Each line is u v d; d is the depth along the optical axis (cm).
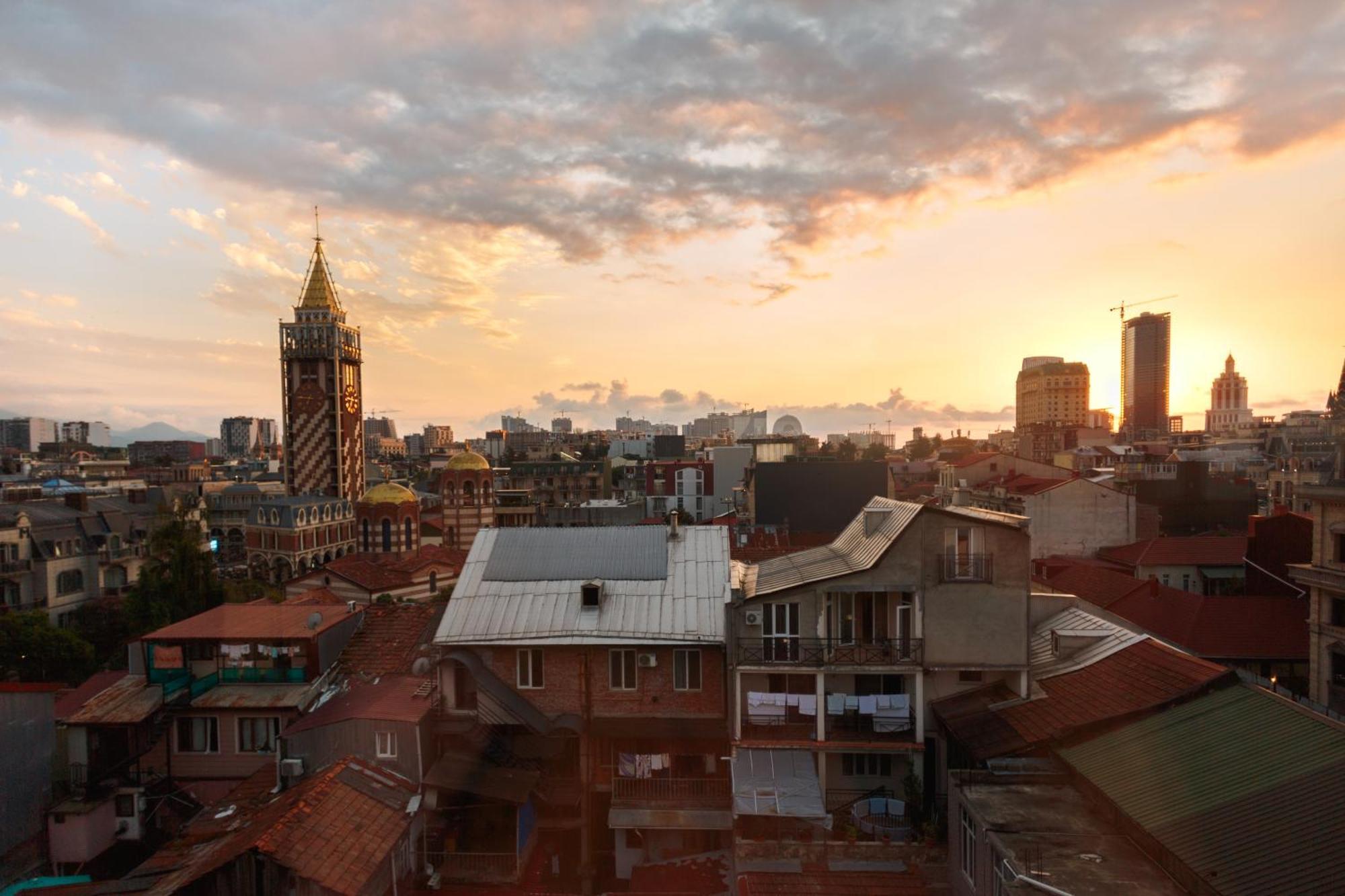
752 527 8306
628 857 2988
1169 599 4534
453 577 7600
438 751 2994
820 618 2955
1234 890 1578
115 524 8994
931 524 2886
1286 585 5072
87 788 3108
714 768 3102
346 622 3656
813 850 2575
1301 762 1895
